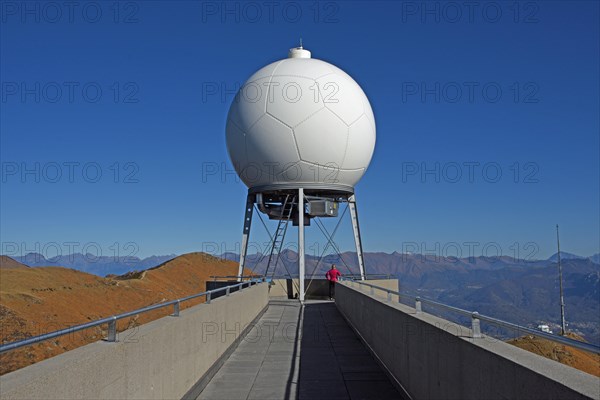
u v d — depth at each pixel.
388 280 31.39
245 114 28.09
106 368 5.97
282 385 11.63
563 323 30.56
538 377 4.51
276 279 33.53
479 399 5.89
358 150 28.41
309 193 29.81
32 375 4.61
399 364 10.70
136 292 32.00
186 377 9.75
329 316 24.06
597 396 3.80
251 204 31.08
